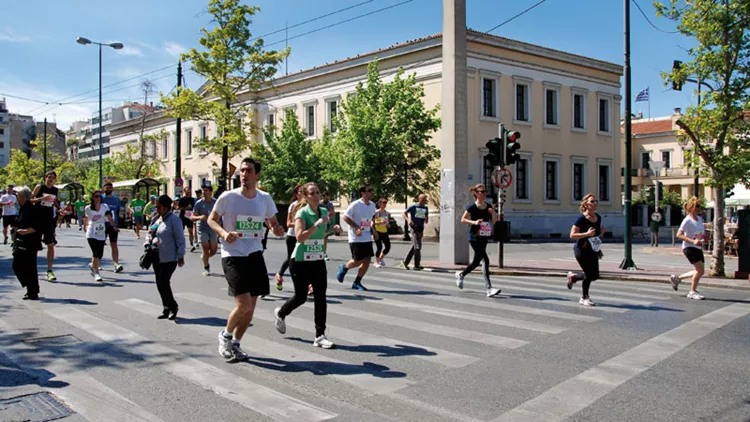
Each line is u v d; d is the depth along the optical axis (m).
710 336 7.05
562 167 35.66
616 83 38.56
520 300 9.67
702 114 13.69
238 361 5.74
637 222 44.44
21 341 6.53
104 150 108.88
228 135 30.72
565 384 5.12
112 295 9.69
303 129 34.22
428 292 10.45
